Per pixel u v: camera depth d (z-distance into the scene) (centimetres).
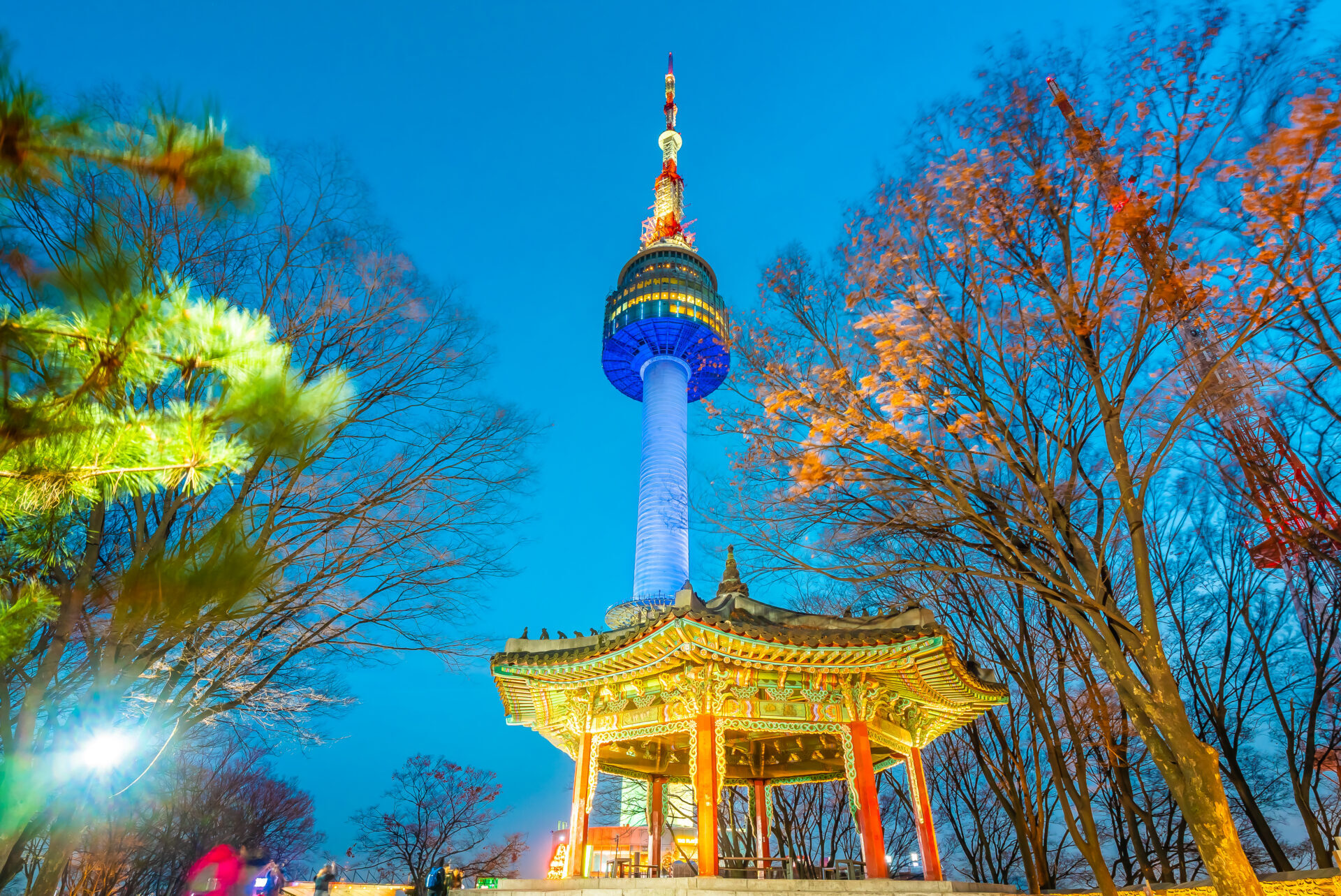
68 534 918
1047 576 1340
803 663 2025
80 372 590
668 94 14638
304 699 1703
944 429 1427
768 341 1552
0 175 601
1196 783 1164
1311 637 2730
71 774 1109
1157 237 1230
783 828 4272
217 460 616
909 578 2419
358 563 1525
